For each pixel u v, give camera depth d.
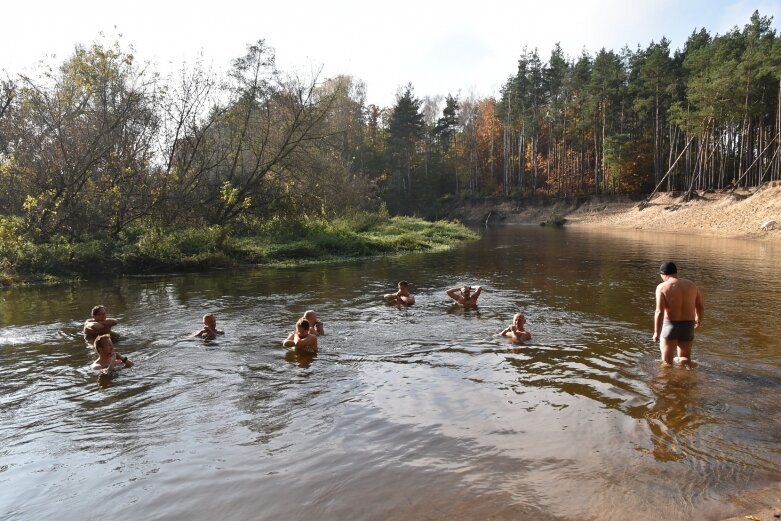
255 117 28.92
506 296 14.23
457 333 9.98
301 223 29.55
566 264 22.30
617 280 17.36
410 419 5.94
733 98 47.88
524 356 8.42
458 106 85.19
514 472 4.72
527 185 79.50
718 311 11.83
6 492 4.49
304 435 5.55
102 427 5.80
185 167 27.55
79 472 4.82
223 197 26.92
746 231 37.31
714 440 5.34
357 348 8.95
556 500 4.25
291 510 4.15
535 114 74.19
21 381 7.31
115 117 23.00
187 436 5.55
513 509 4.12
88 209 21.33
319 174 31.38
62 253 18.33
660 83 60.62
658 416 5.95
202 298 13.86
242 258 22.59
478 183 83.44
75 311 12.19
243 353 8.66
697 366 7.79
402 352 8.70
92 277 18.16
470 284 16.55
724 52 51.28
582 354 8.51
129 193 22.67
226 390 6.92
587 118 67.88
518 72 77.31
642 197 64.19
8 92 22.08
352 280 17.44
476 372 7.62
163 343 9.29
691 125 51.44
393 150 77.81
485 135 86.31
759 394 6.61
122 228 22.73
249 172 29.92
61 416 6.11
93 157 21.56
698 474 4.66
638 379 7.23
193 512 4.15
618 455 5.03
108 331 9.67
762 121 52.66
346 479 4.62
